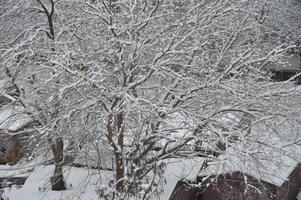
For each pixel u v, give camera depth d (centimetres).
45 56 1409
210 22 1299
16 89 1490
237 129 1244
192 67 1280
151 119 1239
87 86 1216
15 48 1213
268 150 1328
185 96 1270
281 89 1254
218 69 1398
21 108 1577
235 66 1305
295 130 1493
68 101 1264
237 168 1420
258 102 1273
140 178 1333
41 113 1444
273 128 1275
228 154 1105
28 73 1454
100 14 1209
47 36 1495
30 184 1734
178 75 1164
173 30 1324
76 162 1705
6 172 1923
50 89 1298
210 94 1309
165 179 1455
